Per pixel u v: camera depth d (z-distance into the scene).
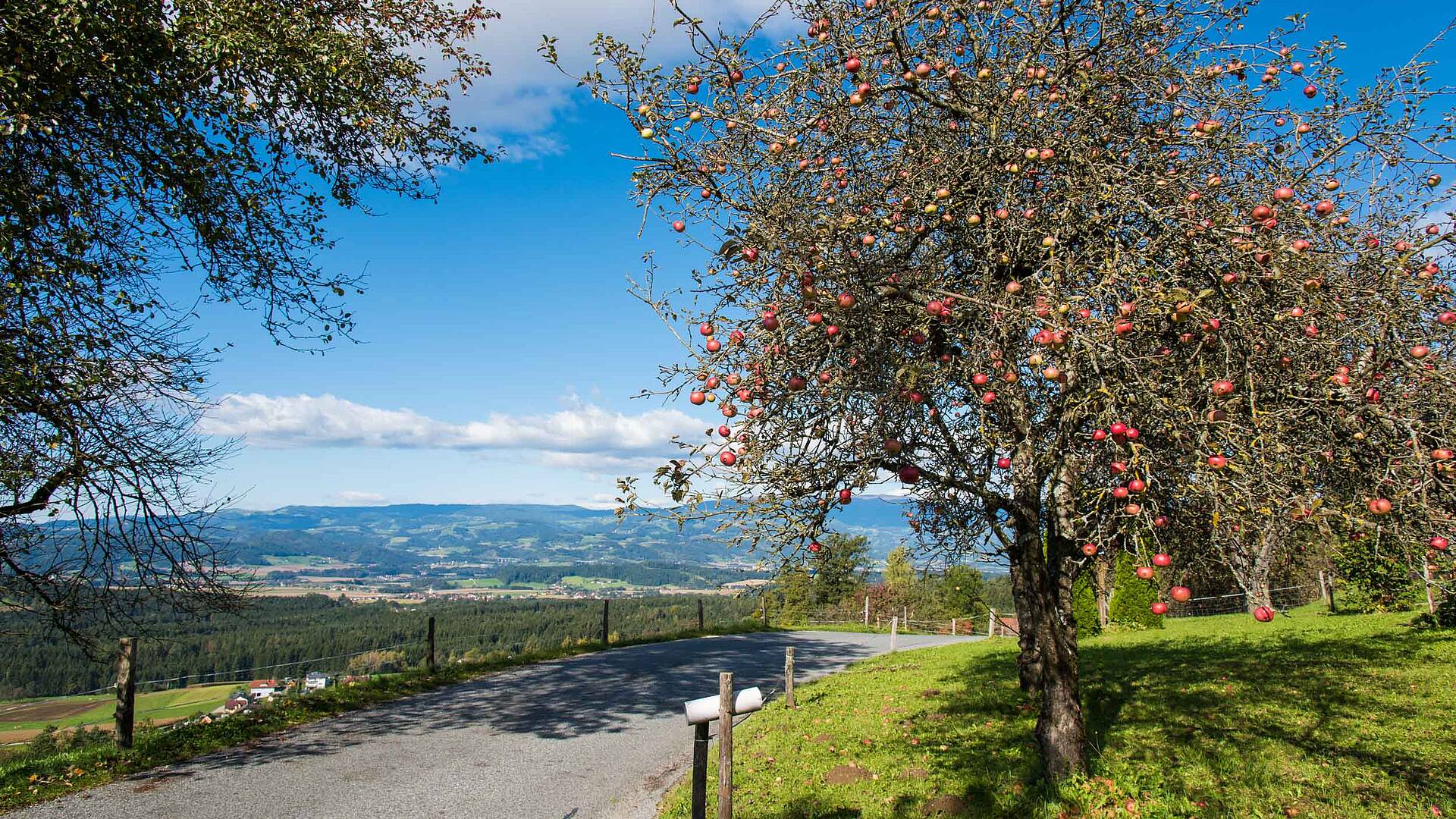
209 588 9.07
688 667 16.22
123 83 7.50
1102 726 8.34
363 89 9.70
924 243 5.52
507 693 12.73
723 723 5.19
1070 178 4.80
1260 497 3.94
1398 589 16.31
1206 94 5.07
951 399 5.43
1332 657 11.13
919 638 25.05
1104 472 5.29
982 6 5.24
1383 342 4.13
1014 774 6.93
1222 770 6.65
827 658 18.27
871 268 4.80
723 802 5.09
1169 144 5.16
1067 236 4.89
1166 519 5.03
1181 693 9.62
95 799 7.07
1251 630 15.66
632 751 9.16
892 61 5.48
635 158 5.12
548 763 8.58
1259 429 3.96
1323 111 4.87
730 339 5.03
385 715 10.88
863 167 5.44
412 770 8.18
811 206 5.14
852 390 4.79
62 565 8.25
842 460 5.05
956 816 6.12
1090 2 5.41
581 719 10.87
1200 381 4.27
